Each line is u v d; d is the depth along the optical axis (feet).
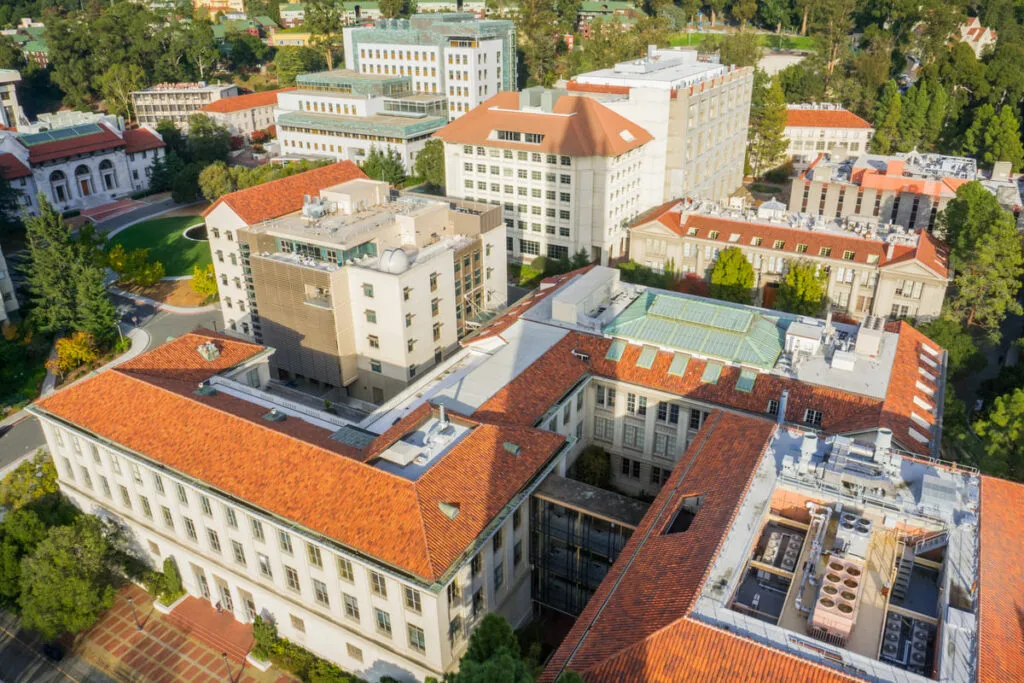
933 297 388.78
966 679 149.69
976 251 385.91
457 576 208.74
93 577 254.06
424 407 253.65
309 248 367.86
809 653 155.22
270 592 242.58
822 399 259.19
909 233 422.00
